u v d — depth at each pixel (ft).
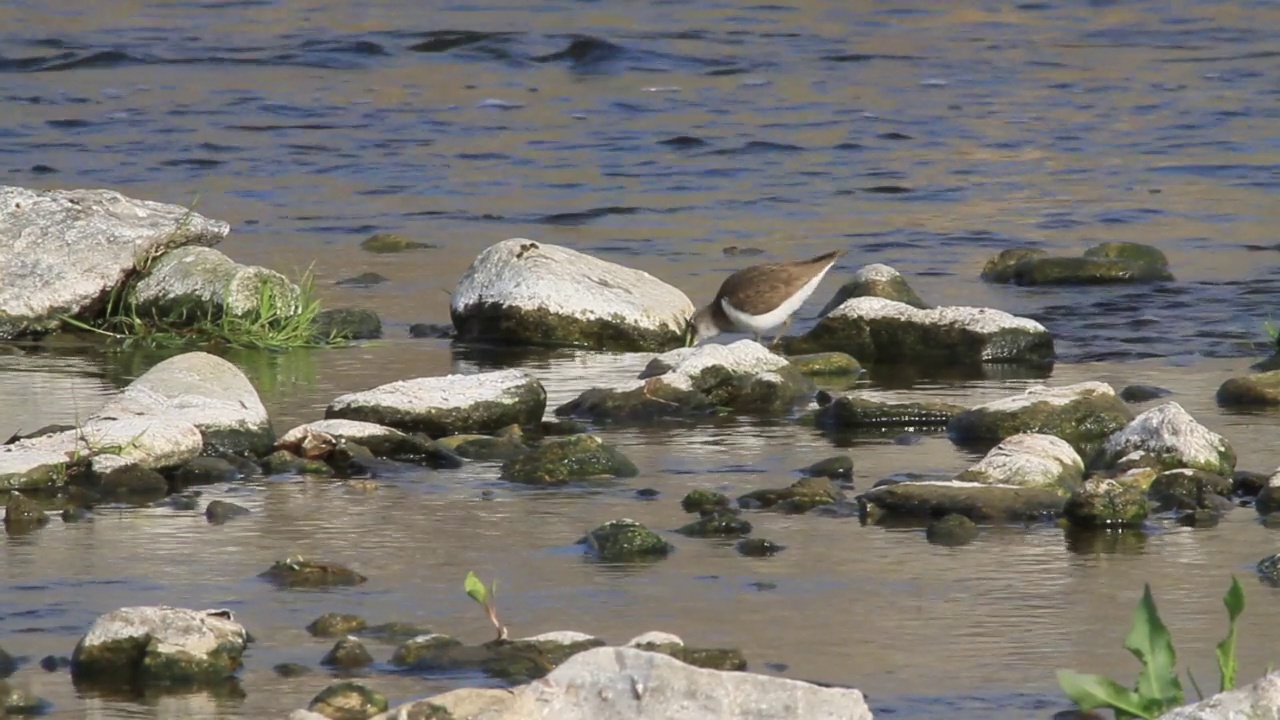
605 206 88.43
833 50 136.98
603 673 26.13
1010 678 30.60
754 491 42.27
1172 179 95.25
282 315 63.16
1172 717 25.44
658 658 26.21
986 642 32.37
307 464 45.27
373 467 45.42
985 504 40.57
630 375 57.77
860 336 61.05
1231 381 52.95
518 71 128.98
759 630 33.01
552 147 104.27
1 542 38.70
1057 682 30.37
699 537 39.17
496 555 37.81
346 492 43.14
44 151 100.94
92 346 61.16
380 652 31.94
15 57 129.80
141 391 48.19
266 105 116.06
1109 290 70.64
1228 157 101.09
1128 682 30.35
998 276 72.84
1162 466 44.09
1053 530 39.68
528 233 82.53
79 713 29.40
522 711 25.70
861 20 149.48
